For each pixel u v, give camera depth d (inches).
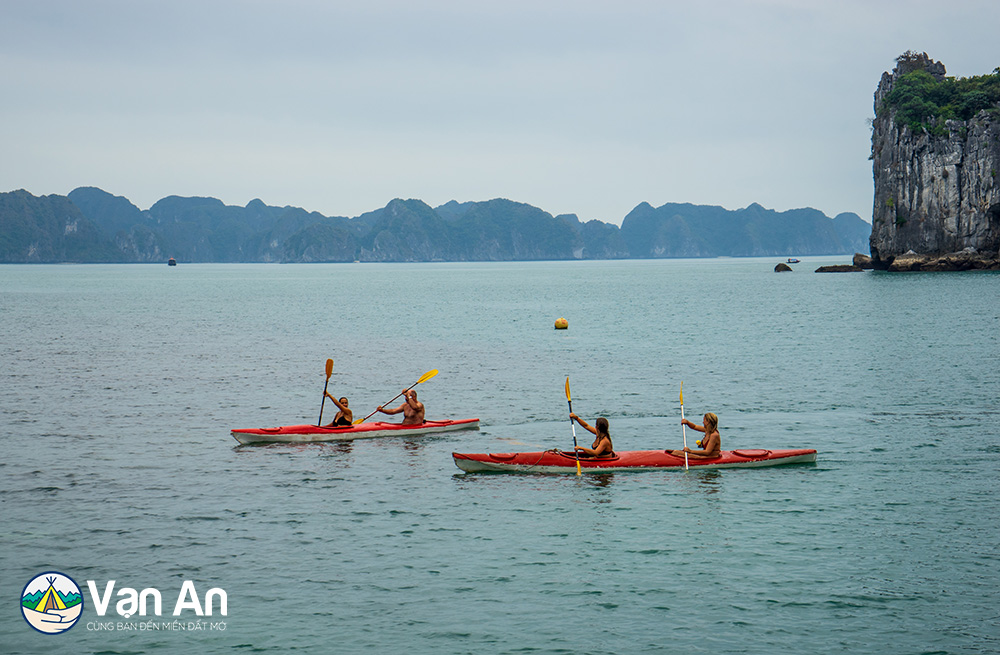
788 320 2231.8
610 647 422.0
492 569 518.9
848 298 3063.5
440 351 1685.5
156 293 4407.0
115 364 1487.5
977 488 674.2
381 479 718.5
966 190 4736.7
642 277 6624.0
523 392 1178.0
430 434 903.7
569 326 2229.3
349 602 474.0
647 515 619.5
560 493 676.7
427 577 506.9
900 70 5511.8
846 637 429.4
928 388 1143.0
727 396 1113.4
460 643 427.8
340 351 1691.7
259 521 605.9
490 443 861.2
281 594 484.1
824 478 711.7
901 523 592.1
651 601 472.4
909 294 3147.1
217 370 1414.9
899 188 5142.7
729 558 532.1
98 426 944.3
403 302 3526.1
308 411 1053.8
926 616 449.7
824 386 1175.6
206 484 700.7
